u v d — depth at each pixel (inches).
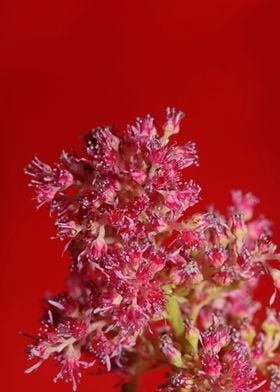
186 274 8.8
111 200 8.6
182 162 8.6
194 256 9.0
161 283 8.8
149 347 9.3
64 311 9.1
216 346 8.8
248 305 9.8
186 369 9.0
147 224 8.6
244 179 17.1
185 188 8.6
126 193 8.7
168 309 9.1
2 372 16.7
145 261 8.6
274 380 9.2
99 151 8.7
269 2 17.4
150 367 9.3
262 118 17.3
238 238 9.1
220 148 17.3
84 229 8.6
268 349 9.3
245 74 17.4
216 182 17.1
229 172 17.2
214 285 9.1
